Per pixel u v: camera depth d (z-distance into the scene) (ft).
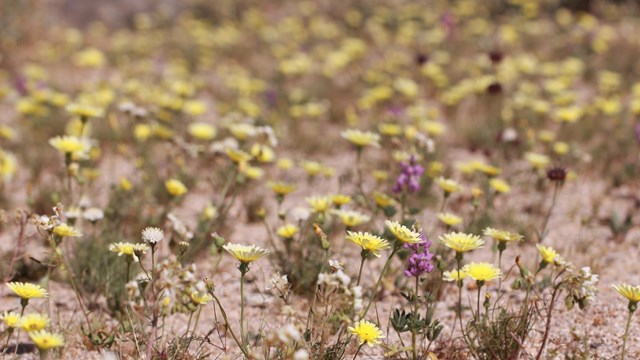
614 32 50.34
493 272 11.46
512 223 19.60
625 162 25.66
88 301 15.30
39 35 52.19
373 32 53.42
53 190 21.18
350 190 24.06
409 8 58.90
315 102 36.01
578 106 33.55
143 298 11.37
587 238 19.21
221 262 17.84
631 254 17.89
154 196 22.35
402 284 15.78
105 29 57.77
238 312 14.94
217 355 12.60
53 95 32.73
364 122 32.53
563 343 12.75
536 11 57.11
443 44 49.32
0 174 22.30
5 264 16.21
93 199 21.57
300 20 59.31
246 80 37.70
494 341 11.76
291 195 23.86
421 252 12.24
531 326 12.96
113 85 38.22
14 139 27.94
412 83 35.29
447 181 16.71
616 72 40.22
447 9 57.21
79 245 16.65
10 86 38.17
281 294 11.35
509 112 30.60
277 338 9.64
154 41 53.01
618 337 13.08
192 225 20.08
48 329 12.75
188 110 29.45
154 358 11.52
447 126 31.99
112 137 28.45
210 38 52.24
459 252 11.46
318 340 11.75
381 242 11.28
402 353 12.39
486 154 24.43
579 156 25.49
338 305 11.07
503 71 38.01
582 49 45.62
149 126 26.66
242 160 18.81
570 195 22.91
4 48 47.09
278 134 29.07
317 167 21.27
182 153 24.91
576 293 10.85
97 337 12.57
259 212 16.88
